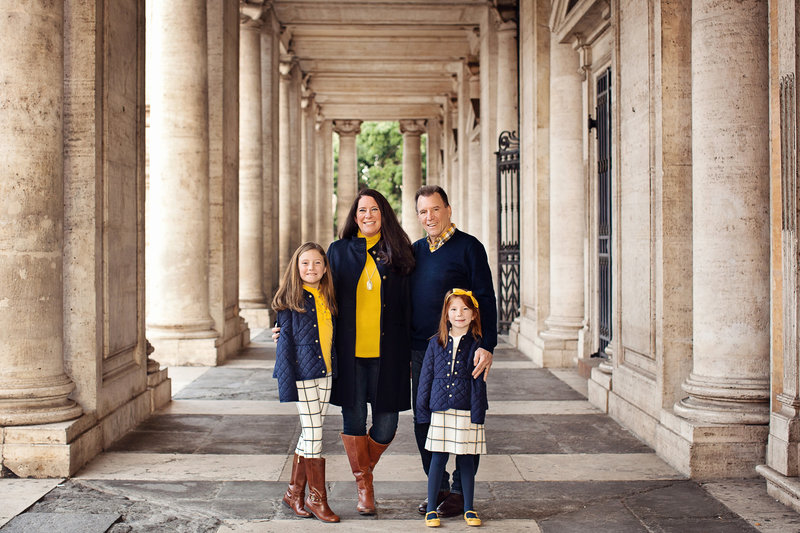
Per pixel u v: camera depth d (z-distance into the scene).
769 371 5.39
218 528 4.32
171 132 10.32
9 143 5.35
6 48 5.36
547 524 4.40
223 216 11.13
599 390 7.62
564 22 10.11
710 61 5.40
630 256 6.91
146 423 6.91
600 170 9.75
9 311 5.39
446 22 17.59
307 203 27.69
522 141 12.45
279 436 6.47
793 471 4.82
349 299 4.50
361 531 4.28
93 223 5.86
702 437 5.28
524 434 6.55
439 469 4.33
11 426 5.30
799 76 4.71
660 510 4.64
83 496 4.87
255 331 14.37
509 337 13.21
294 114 21.78
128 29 6.81
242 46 14.93
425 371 4.32
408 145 36.50
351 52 22.03
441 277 4.54
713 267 5.47
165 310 10.40
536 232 11.05
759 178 5.34
